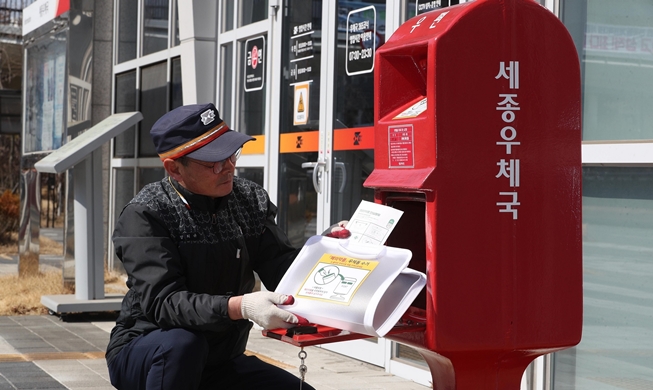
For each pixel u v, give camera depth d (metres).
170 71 9.38
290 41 6.63
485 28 2.14
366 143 5.57
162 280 2.40
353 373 5.25
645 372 3.69
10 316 7.75
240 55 7.52
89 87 8.55
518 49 2.17
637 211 3.72
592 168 3.95
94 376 5.16
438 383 2.33
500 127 2.16
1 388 4.80
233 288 2.62
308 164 6.20
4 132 16.47
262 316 2.13
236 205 2.70
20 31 16.22
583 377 3.99
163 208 2.51
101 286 7.71
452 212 2.12
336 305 2.07
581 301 2.23
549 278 2.20
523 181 2.18
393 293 2.08
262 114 7.14
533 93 2.18
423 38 2.19
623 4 3.82
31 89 9.87
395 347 5.27
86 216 7.64
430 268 2.13
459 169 2.12
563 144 2.21
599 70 3.96
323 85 6.06
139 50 10.29
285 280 2.25
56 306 7.37
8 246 15.60
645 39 3.72
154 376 2.37
